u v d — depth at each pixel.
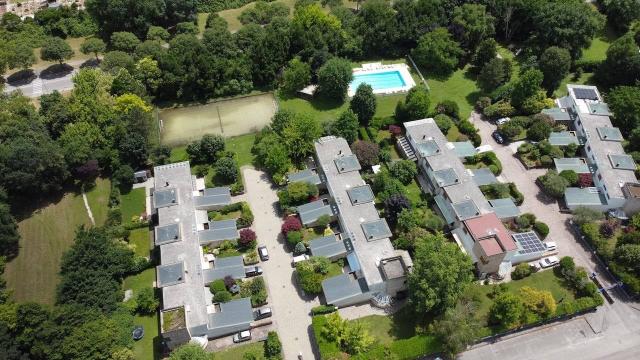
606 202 120.38
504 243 106.56
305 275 104.62
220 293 102.31
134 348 97.12
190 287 100.44
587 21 156.50
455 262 95.88
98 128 130.00
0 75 158.25
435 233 114.19
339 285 103.50
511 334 99.94
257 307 104.06
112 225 117.00
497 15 171.62
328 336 96.00
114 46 166.00
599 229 116.50
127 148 127.25
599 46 172.88
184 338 96.06
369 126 141.38
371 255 106.19
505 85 152.25
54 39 159.12
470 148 132.38
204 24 190.38
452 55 161.75
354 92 154.88
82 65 166.62
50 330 89.75
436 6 168.88
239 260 109.12
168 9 182.38
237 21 190.62
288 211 119.50
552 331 100.62
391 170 126.69
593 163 128.50
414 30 165.88
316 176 125.44
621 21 176.50
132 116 130.75
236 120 147.38
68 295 98.81
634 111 136.25
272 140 131.75
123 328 96.38
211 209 120.31
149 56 154.00
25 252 115.19
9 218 113.56
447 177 119.88
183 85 150.88
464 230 111.12
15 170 117.19
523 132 140.75
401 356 93.31
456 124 143.00
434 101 152.12
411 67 165.50
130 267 108.31
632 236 109.75
